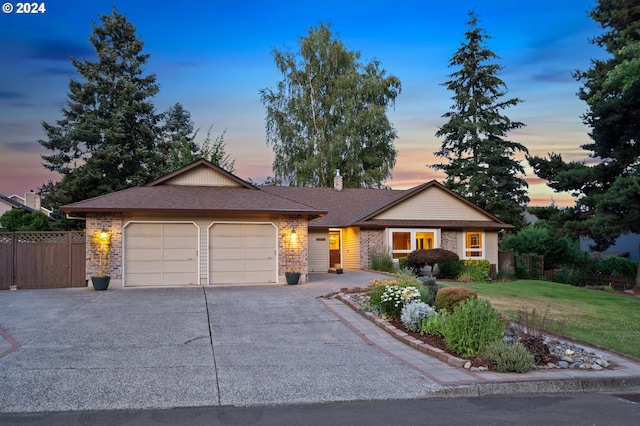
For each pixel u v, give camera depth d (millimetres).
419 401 7152
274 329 11367
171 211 17141
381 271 23844
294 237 18750
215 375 7988
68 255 17812
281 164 36344
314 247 25500
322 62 36812
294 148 36125
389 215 26297
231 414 6441
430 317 10961
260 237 18578
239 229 18406
